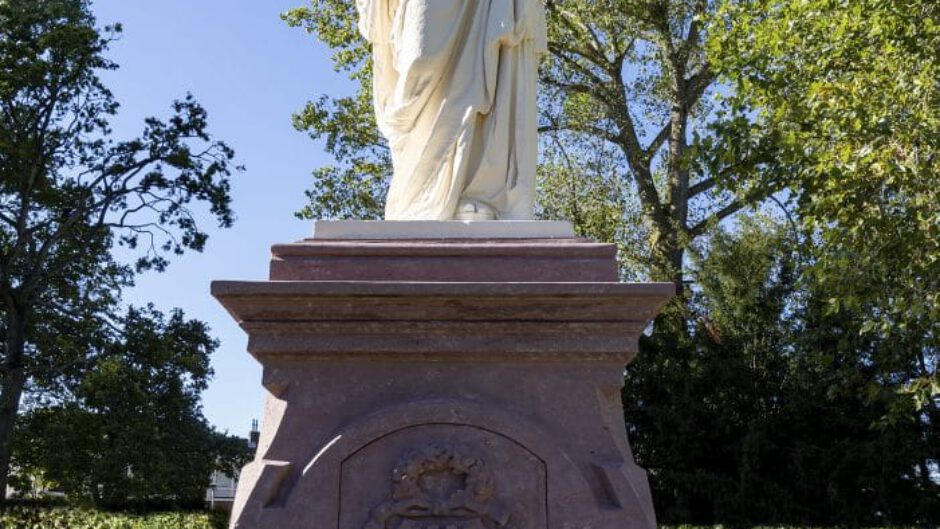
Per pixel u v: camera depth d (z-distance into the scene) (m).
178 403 24.20
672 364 17.72
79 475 22.55
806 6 13.23
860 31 12.91
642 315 4.17
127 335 25.31
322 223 4.64
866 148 11.73
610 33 22.12
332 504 4.00
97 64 25.42
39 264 25.67
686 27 21.95
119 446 22.47
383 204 22.03
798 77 13.55
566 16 22.39
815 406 16.88
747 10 14.69
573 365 4.21
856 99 12.26
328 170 22.58
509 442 4.08
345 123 22.05
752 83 13.68
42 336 26.06
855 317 15.23
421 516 4.00
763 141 13.58
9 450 23.39
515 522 4.00
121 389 22.38
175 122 25.98
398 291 4.09
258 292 4.08
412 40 5.37
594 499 4.02
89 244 26.45
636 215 22.58
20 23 24.38
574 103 23.05
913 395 13.11
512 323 4.16
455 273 4.33
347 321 4.15
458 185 5.28
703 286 18.55
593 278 4.32
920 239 11.57
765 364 17.53
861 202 12.14
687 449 17.53
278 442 4.10
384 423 4.07
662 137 23.58
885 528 15.83
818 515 16.67
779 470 17.25
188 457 24.17
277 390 4.18
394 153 5.57
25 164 25.55
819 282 12.51
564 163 22.67
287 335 4.18
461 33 5.48
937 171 11.52
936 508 16.22
